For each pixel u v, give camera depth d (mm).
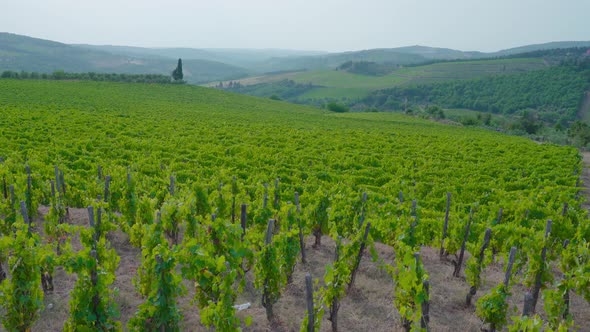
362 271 10375
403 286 7051
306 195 14906
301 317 8398
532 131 78062
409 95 180875
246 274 9945
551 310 7637
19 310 6766
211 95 85125
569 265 9094
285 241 8852
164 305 6625
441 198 18078
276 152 29609
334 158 27891
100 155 24422
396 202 16906
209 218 10625
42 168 17031
